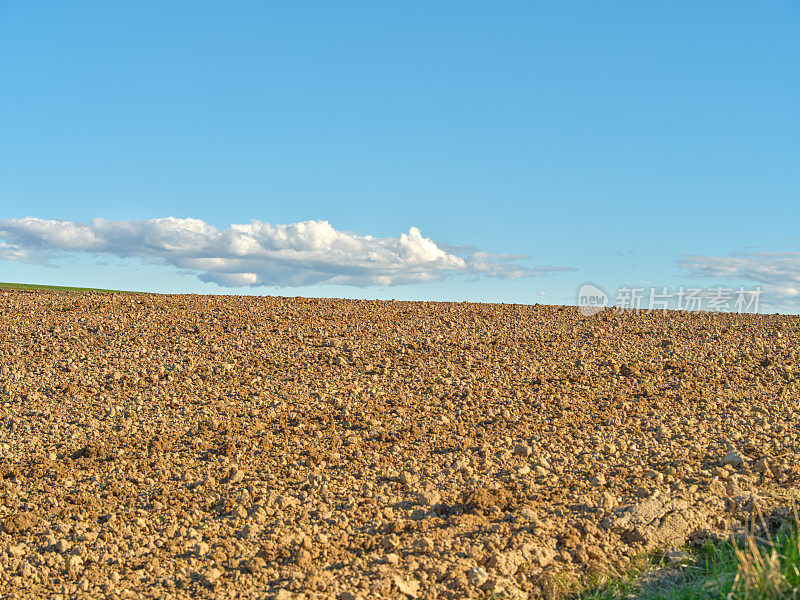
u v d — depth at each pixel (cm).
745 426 742
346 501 583
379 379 942
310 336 1192
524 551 477
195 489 609
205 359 1038
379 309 1494
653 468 636
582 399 859
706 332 1254
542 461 657
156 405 841
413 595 432
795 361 1023
